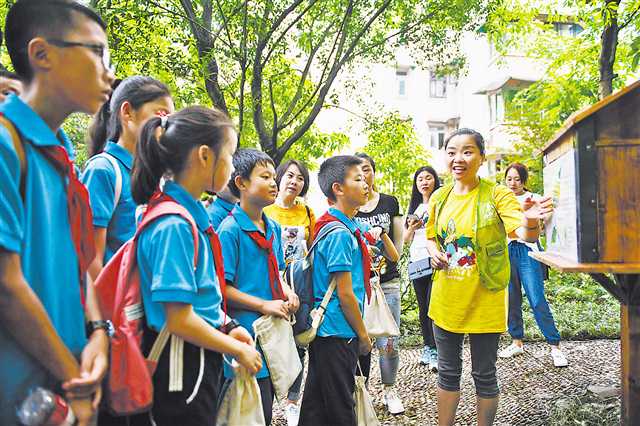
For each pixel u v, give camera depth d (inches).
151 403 59.2
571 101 386.6
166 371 63.0
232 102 273.4
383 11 284.8
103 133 94.0
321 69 322.3
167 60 222.1
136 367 59.0
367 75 329.7
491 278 114.8
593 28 261.4
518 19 296.0
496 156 610.2
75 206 58.3
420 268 185.6
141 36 211.5
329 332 103.0
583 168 84.5
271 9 236.5
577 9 287.9
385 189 407.5
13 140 51.1
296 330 103.7
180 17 235.9
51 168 55.3
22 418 50.0
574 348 218.1
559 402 149.9
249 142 300.5
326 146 346.6
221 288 73.1
